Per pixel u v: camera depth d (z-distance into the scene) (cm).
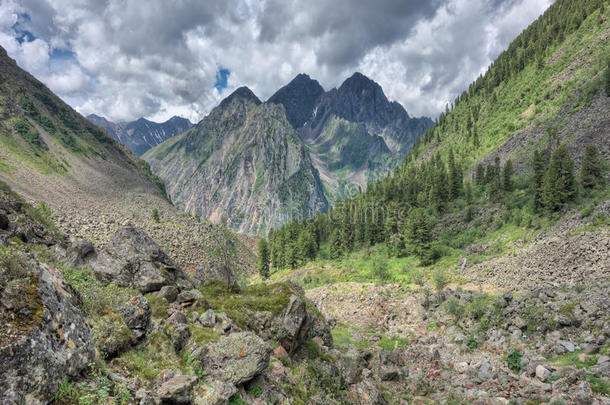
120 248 1931
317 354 1908
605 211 5453
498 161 12738
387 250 10950
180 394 812
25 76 18425
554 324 2417
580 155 9288
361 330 3719
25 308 592
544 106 15312
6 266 641
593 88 12394
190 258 7962
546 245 5316
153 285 1811
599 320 2212
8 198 2341
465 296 3725
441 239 9625
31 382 514
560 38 19438
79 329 716
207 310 1612
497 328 2770
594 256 4025
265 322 1805
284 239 14000
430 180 14388
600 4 18338
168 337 1159
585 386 1622
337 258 12025
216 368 1102
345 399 1627
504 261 5731
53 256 1786
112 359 872
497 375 2064
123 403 677
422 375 2278
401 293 5125
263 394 1123
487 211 9931
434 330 3303
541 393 1725
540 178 8719
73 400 584
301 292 2880
